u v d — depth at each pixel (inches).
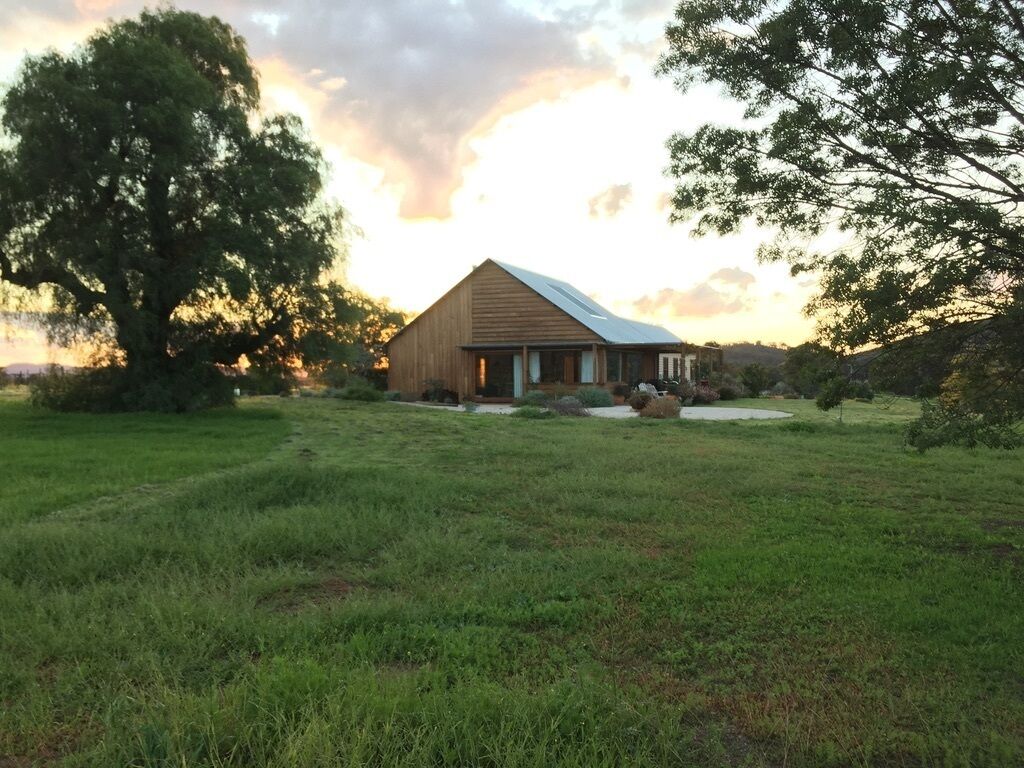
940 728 134.0
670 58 258.4
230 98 953.5
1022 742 128.6
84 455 482.0
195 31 905.5
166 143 806.5
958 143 225.0
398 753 116.8
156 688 139.6
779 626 185.0
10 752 120.4
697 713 139.3
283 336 944.3
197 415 852.6
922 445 236.1
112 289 794.8
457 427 744.3
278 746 116.0
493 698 133.1
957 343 220.1
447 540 261.0
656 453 512.4
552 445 565.0
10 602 186.4
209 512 295.4
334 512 297.6
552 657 162.2
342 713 125.6
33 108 744.3
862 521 309.0
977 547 268.4
